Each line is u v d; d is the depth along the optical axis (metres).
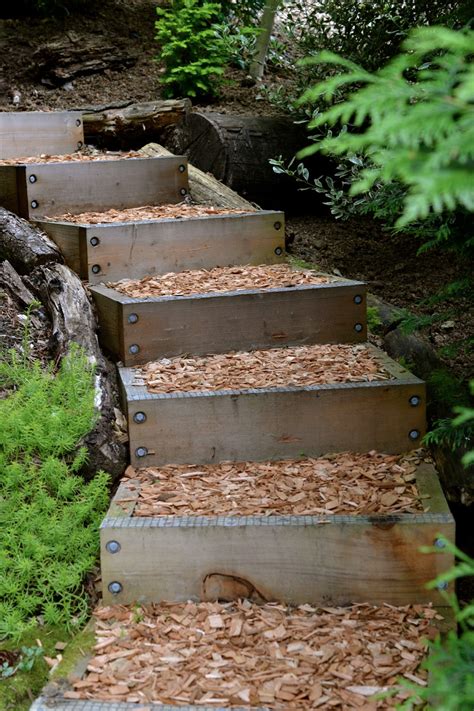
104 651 2.50
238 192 5.89
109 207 5.27
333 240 5.87
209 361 3.89
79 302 4.09
